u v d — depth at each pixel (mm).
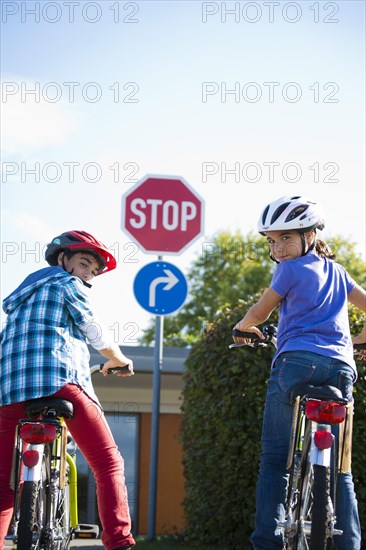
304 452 7672
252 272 57844
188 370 15797
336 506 8094
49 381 8281
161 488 24328
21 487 7824
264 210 8602
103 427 8508
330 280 8398
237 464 14312
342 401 7410
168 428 24438
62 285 8672
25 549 7684
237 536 14398
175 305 16016
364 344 8875
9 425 8484
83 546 13594
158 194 16109
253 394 14289
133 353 20672
